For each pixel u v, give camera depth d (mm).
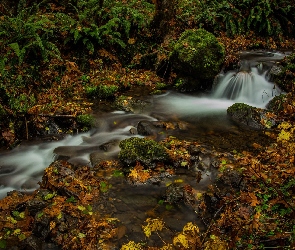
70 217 4625
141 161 5758
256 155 6086
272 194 4574
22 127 7406
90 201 5020
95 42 10227
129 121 7906
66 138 7375
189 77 9781
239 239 3920
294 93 7988
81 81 9477
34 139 7320
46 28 9383
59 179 5348
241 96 9250
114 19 10188
